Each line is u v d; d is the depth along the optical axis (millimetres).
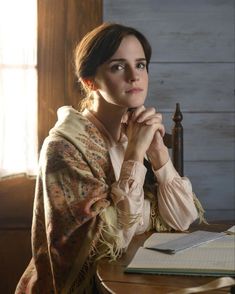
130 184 1304
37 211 1371
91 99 1505
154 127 1393
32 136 2152
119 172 1415
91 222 1242
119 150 1451
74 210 1265
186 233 1420
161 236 1346
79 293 1238
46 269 1350
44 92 2135
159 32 2160
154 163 1489
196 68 2176
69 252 1251
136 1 2145
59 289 1259
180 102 2182
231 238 1285
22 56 2129
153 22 2154
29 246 2172
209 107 2186
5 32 2121
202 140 2195
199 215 1562
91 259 1233
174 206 1473
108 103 1428
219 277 1041
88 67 1397
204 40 2170
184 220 1477
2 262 2170
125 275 1082
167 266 1085
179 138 1848
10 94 2137
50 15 2117
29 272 1407
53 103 2139
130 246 1334
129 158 1354
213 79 2184
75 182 1301
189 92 2182
